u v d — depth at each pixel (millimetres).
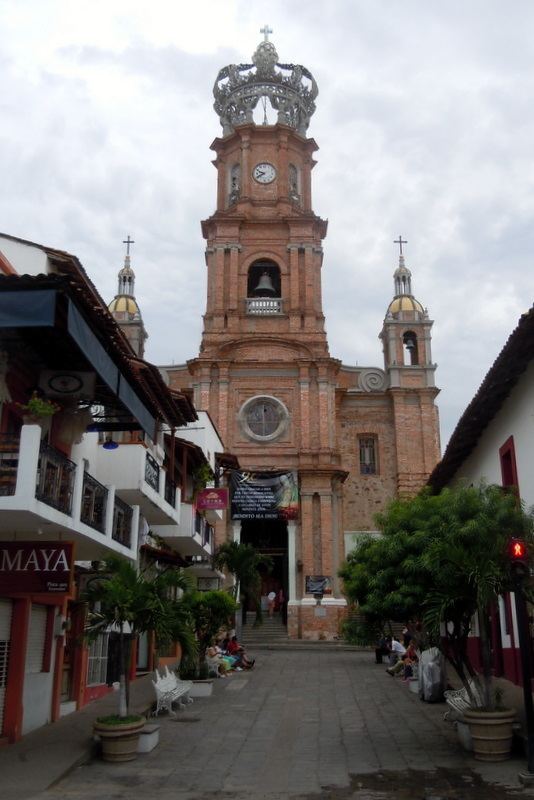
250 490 39500
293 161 46875
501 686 17922
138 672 23500
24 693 14109
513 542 11547
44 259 14430
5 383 12578
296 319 43125
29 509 10875
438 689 18359
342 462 43719
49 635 15469
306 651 34438
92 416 14758
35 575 11773
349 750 13047
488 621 12734
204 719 16234
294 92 48156
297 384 42188
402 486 42625
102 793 10281
